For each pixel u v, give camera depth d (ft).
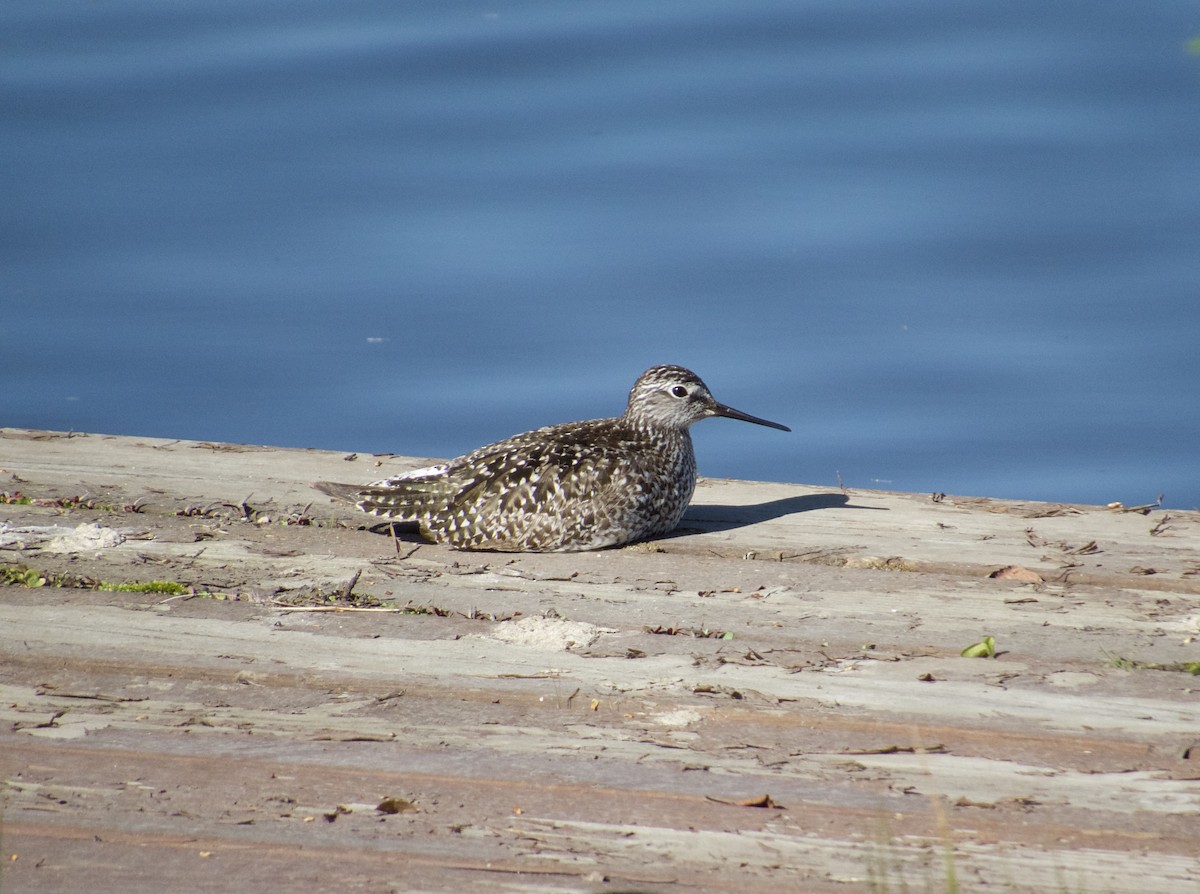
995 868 26.21
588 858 26.43
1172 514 49.26
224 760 29.96
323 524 47.60
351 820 27.68
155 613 37.96
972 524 48.21
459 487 45.96
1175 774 29.84
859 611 39.63
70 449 54.34
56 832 26.81
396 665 35.06
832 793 29.17
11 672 34.24
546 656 35.91
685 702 33.32
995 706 33.01
